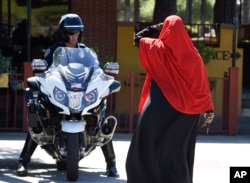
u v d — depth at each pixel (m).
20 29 30.34
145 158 12.85
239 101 30.70
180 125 12.67
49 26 30.34
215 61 30.38
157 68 12.56
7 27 30.34
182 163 12.88
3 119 27.39
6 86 23.50
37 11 30.33
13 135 24.00
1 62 23.53
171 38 12.18
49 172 18.58
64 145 16.62
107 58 26.66
